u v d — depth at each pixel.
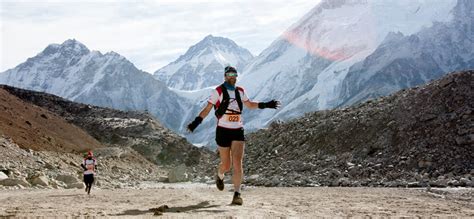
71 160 40.38
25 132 41.38
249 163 34.75
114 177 41.03
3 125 38.81
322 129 32.25
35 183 23.23
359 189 17.38
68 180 26.62
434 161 23.19
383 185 21.48
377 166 24.25
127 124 90.31
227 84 8.86
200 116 8.78
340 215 7.24
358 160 26.23
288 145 34.00
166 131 91.06
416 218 6.94
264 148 36.16
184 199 11.38
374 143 27.08
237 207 8.40
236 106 8.85
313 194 13.86
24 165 30.98
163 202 10.05
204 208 8.17
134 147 80.25
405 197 12.06
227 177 33.53
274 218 6.62
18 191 18.05
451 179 20.62
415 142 25.31
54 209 7.91
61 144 48.06
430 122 26.20
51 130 52.56
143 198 12.01
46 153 38.38
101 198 12.16
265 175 29.19
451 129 25.00
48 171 31.59
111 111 104.38
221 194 14.52
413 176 22.36
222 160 9.09
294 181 24.83
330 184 23.20
